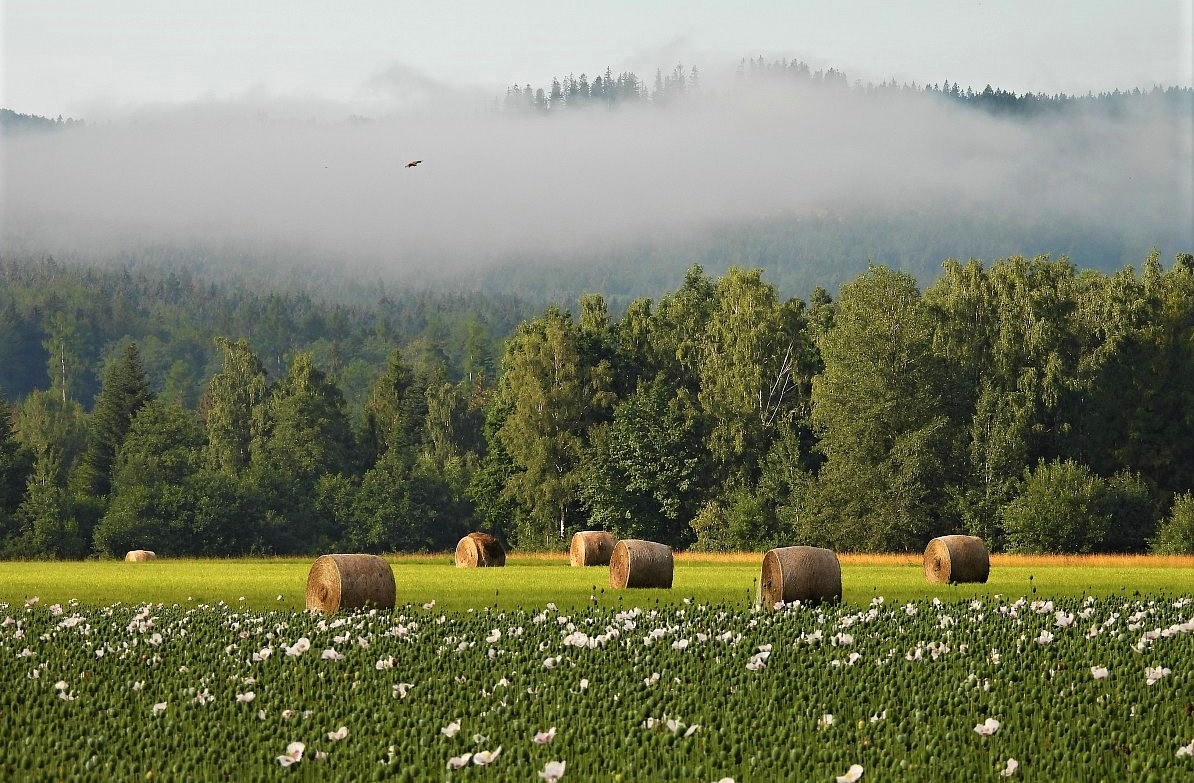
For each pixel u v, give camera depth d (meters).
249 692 77.38
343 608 123.25
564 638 96.44
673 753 64.19
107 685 82.19
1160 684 79.69
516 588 162.00
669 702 75.44
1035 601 119.06
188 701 76.00
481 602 138.50
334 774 61.91
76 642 100.25
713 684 80.81
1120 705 74.38
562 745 65.88
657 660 88.38
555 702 76.31
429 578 188.62
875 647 93.94
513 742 66.94
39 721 71.88
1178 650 91.44
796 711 73.31
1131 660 87.75
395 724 70.75
